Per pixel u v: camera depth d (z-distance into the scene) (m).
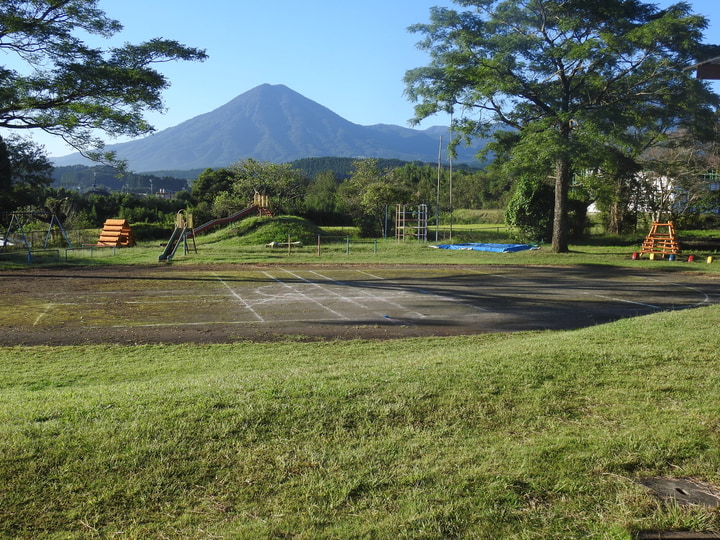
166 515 3.30
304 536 3.09
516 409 4.90
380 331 11.16
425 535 3.07
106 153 22.62
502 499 3.42
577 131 27.28
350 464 3.87
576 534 3.06
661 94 27.64
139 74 20.27
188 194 71.62
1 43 19.83
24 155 47.16
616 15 27.34
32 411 4.88
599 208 43.09
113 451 3.98
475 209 73.94
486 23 29.25
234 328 11.42
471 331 11.22
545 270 23.66
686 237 37.84
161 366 8.14
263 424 4.51
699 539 2.98
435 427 4.52
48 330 11.15
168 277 20.77
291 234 38.91
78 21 20.77
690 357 6.52
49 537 3.07
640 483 3.59
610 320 12.47
